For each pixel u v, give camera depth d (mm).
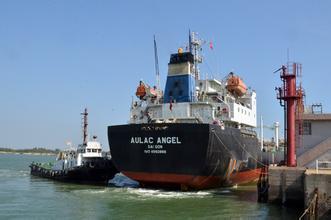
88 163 46125
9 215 26516
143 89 42219
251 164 43000
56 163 59594
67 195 35312
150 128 34531
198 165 33094
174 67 40562
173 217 25609
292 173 28875
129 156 36000
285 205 28969
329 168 29641
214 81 42844
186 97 39469
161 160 34344
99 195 34812
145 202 30797
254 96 49125
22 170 79938
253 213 26609
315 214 23906
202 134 32500
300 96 31531
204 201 31297
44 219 25281
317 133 33781
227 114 38844
